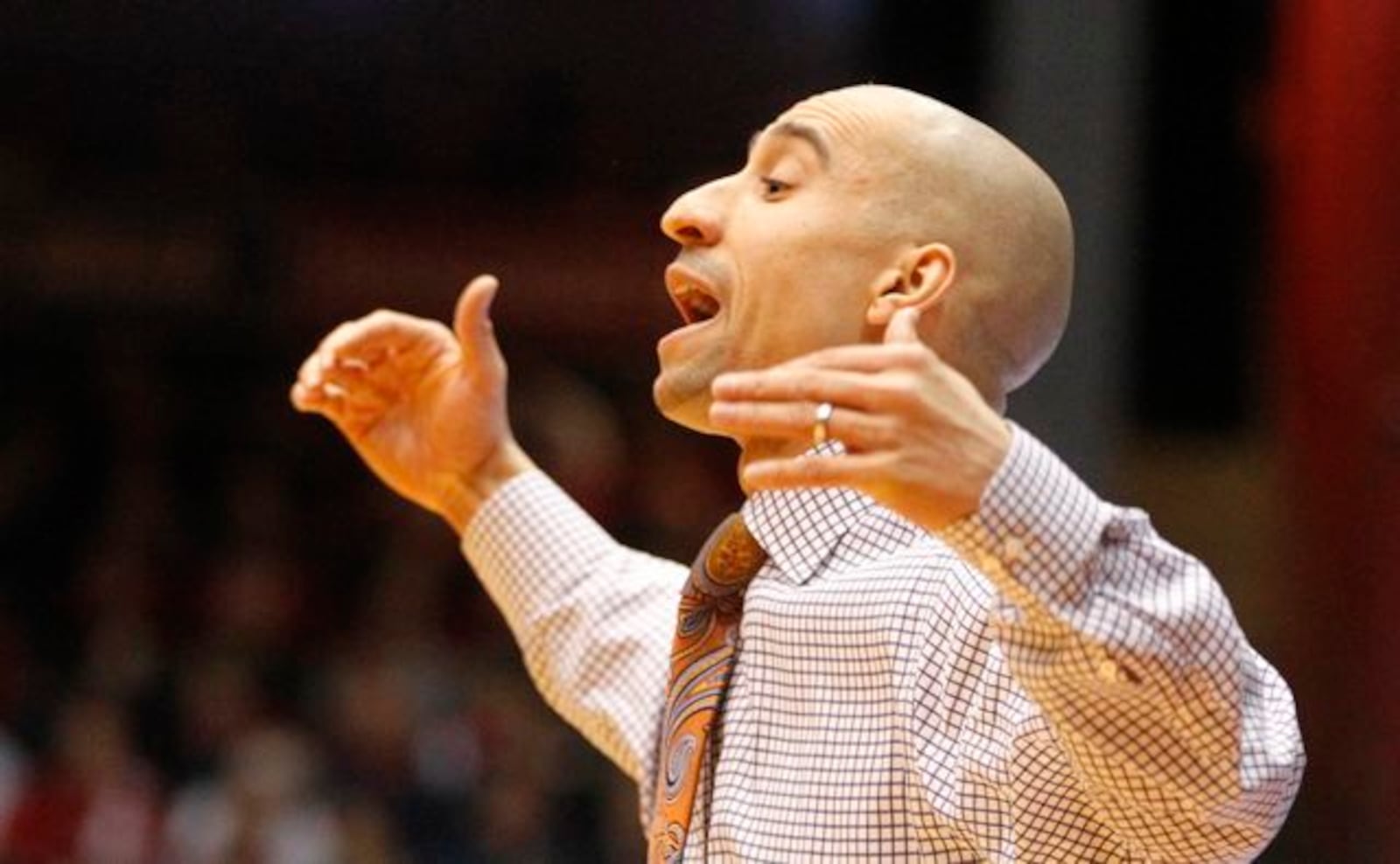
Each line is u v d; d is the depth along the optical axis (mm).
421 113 18438
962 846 5539
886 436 4781
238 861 14719
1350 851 12789
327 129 18469
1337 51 13000
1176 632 4902
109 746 15336
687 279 6008
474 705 15617
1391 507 12906
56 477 17812
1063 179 10445
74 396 18141
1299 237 13398
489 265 18094
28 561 17469
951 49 16672
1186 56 17109
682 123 17953
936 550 5715
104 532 17516
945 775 5492
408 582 16750
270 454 18000
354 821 14852
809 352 5832
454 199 18359
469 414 7129
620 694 6895
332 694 15766
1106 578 4949
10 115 18656
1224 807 5055
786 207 5918
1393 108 12836
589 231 18062
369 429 7270
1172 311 18016
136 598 17000
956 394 4840
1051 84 10461
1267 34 16750
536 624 7055
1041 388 10398
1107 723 5008
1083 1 10445
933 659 5566
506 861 14797
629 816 15055
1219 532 18219
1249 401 17969
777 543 5922
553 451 16812
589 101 18156
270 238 18344
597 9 18125
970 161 5883
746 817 5766
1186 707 4957
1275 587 14516
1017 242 5867
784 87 17672
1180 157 17453
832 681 5738
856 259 5828
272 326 18312
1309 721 13070
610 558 7098
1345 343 13078
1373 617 12906
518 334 17859
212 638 16719
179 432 18094
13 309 18312
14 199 18469
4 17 18703
